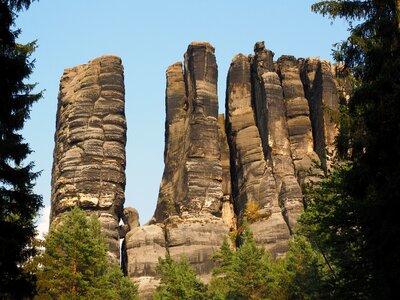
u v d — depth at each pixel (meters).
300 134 126.44
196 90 128.88
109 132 120.62
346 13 24.66
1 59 23.80
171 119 131.75
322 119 123.31
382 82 22.28
